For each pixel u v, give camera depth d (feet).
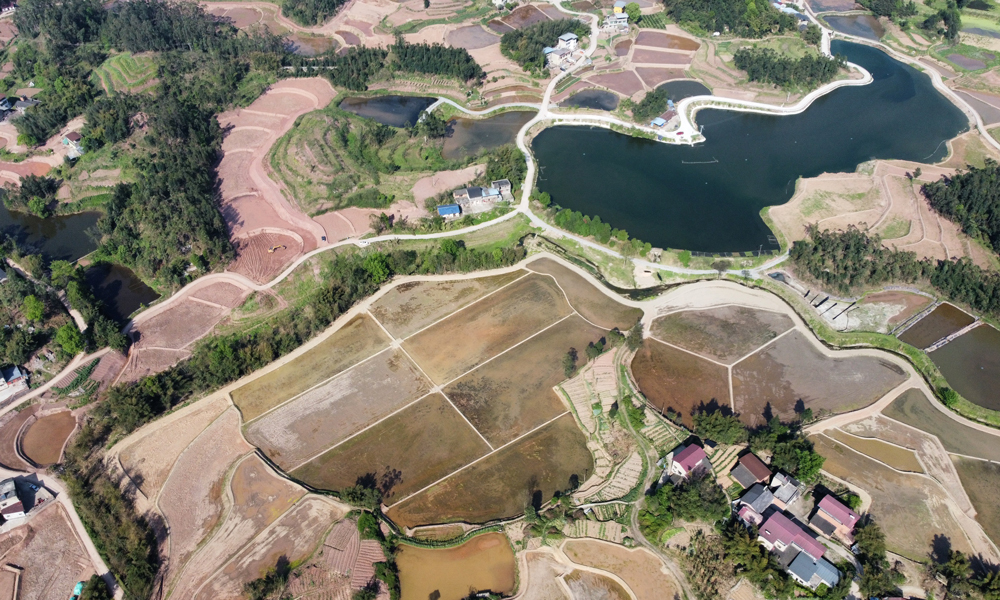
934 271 525.34
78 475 423.23
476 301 541.75
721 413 442.09
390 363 493.77
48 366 487.20
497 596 359.46
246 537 389.39
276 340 502.79
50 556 381.40
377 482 417.28
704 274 554.87
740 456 411.13
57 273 547.49
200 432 451.53
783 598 347.56
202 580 369.91
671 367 477.36
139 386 458.91
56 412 461.37
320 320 519.19
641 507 392.47
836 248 546.26
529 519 385.91
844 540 371.56
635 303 532.73
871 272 532.32
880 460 412.77
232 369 477.77
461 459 427.74
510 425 446.19
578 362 484.33
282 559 377.71
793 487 386.73
